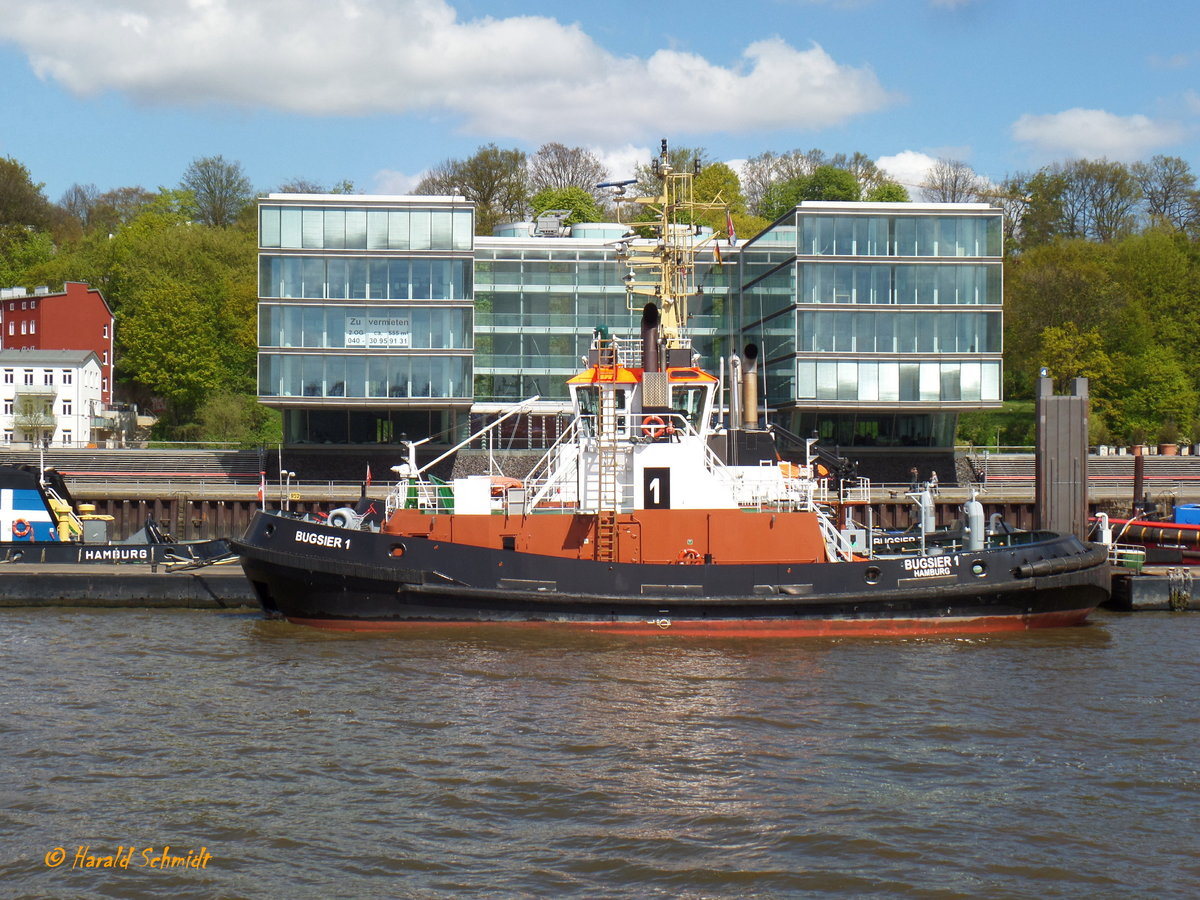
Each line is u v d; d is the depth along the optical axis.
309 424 52.69
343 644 22.09
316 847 12.76
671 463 23.55
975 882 12.03
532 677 19.69
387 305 50.62
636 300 45.81
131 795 14.19
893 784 14.79
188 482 48.38
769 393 54.47
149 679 19.48
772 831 13.24
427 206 50.78
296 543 23.09
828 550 24.30
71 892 11.73
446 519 23.62
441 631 22.95
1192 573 29.12
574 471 24.33
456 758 15.55
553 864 12.38
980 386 51.72
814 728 17.08
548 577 22.80
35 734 16.41
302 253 50.34
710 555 23.34
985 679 20.12
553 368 55.69
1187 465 53.94
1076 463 34.06
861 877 12.13
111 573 27.11
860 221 51.31
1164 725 17.42
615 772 15.09
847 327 51.25
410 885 11.89
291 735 16.47
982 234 51.69
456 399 50.72
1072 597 24.53
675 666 20.62
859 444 53.81
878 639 23.31
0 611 26.27
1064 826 13.49
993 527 27.00
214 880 11.98
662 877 12.09
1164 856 12.70
